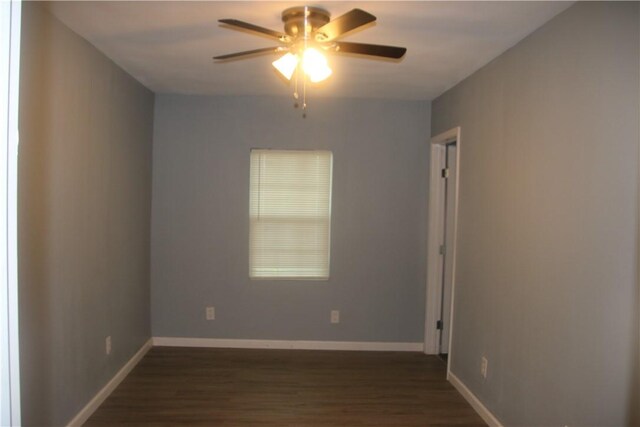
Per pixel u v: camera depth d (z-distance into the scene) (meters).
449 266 4.28
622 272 1.75
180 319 4.30
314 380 3.63
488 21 2.31
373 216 4.32
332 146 4.29
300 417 3.01
